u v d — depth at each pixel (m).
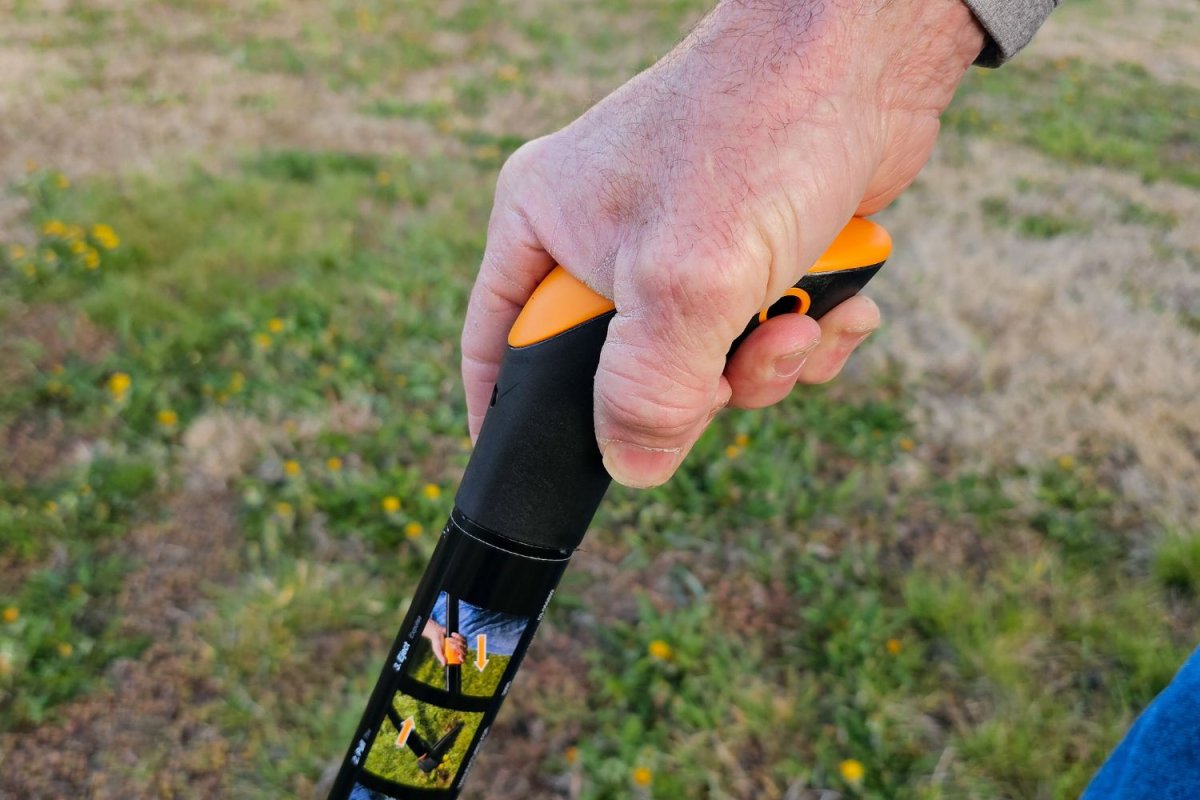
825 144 0.67
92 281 3.65
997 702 2.30
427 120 5.55
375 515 2.75
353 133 5.27
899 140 0.74
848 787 2.12
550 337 0.80
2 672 2.23
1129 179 5.30
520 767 2.17
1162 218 4.82
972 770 2.14
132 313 3.42
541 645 2.45
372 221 4.31
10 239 3.86
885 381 3.44
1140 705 2.27
